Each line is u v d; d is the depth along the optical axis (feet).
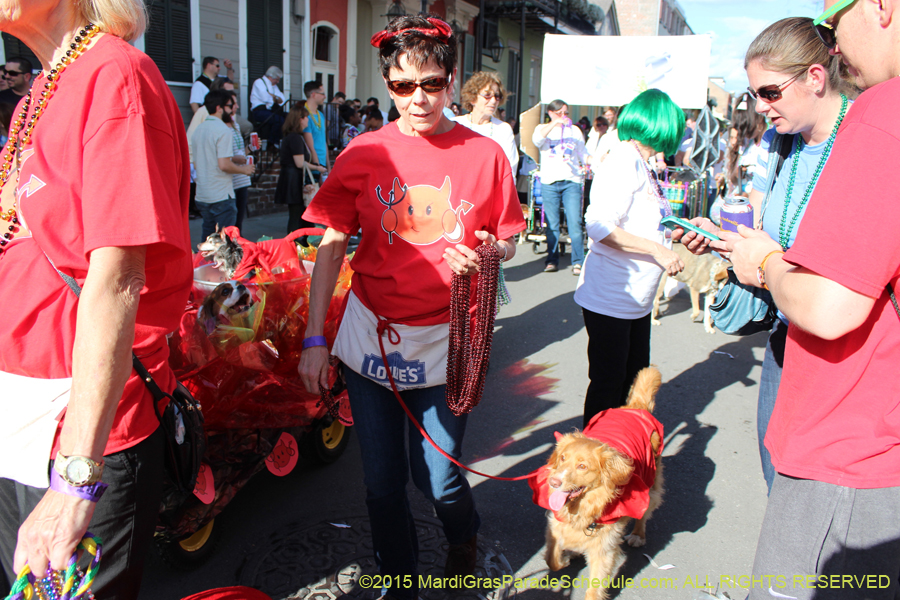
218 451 8.90
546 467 9.00
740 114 25.34
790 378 5.50
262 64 40.24
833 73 6.92
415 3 51.67
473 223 7.40
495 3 61.98
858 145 4.47
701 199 24.56
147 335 5.25
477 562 9.56
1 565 5.68
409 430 7.93
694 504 11.48
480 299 7.13
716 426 14.58
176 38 34.32
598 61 30.40
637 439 9.22
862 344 4.87
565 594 9.08
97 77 4.69
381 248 7.43
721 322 8.59
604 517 8.41
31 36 5.06
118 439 5.04
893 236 4.33
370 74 52.75
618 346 11.03
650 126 10.55
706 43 28.99
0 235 5.01
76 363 4.42
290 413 9.41
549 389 16.22
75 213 4.72
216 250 10.46
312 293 8.09
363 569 9.26
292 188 26.71
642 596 9.11
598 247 11.11
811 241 4.58
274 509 10.68
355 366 7.72
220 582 8.95
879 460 4.86
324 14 45.14
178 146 5.28
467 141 7.47
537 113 32.53
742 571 9.75
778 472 5.48
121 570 5.21
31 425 4.90
